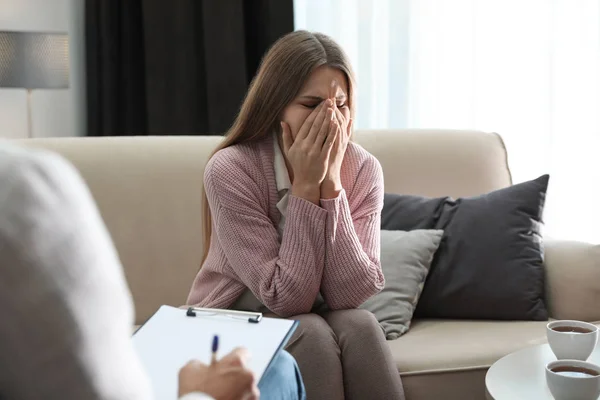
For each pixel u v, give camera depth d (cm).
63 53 309
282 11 324
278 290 172
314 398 162
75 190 60
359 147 199
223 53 325
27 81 303
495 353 188
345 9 329
